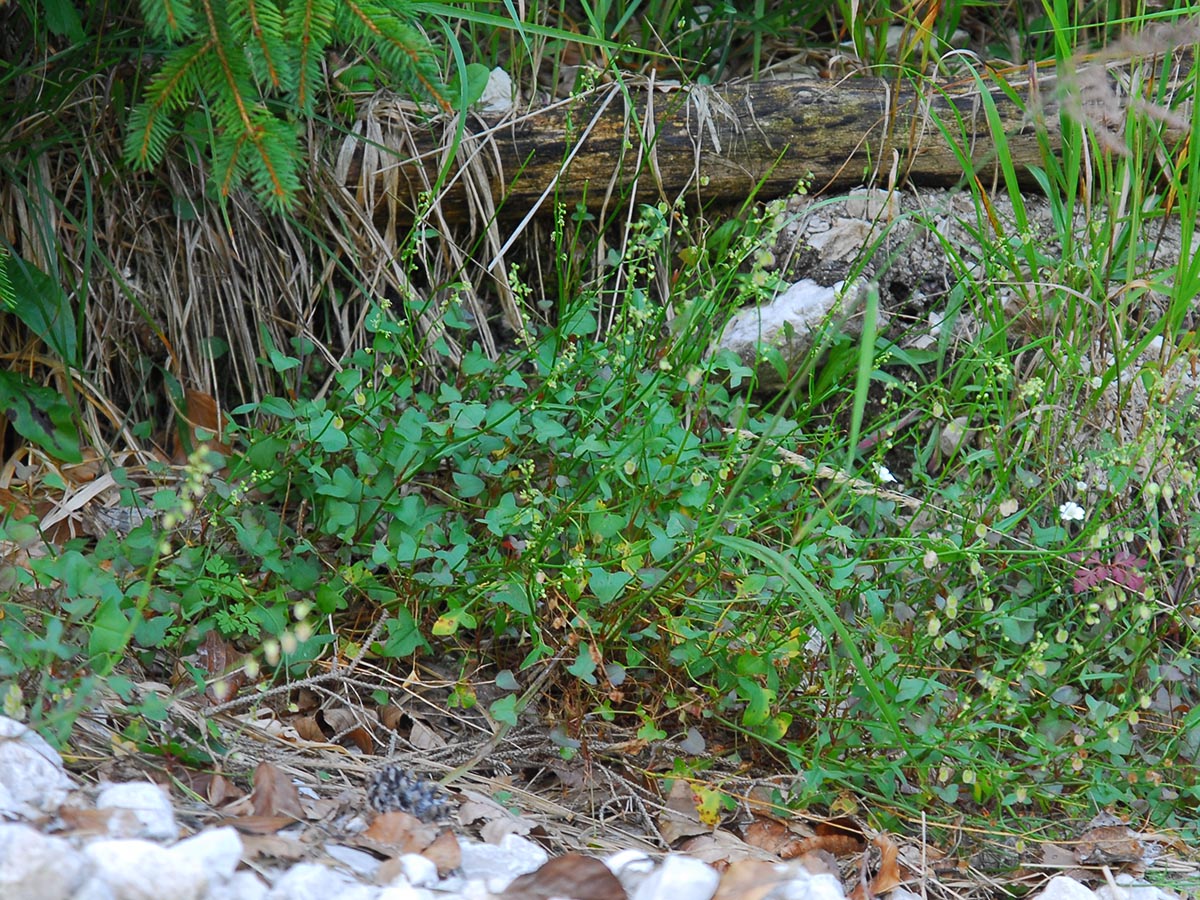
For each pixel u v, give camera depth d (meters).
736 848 2.13
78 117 3.00
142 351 3.14
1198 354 2.97
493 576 2.46
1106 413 3.00
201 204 3.12
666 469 2.65
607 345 2.81
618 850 2.08
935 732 2.37
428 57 2.39
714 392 2.78
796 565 2.42
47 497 2.77
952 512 2.76
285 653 2.37
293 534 2.63
